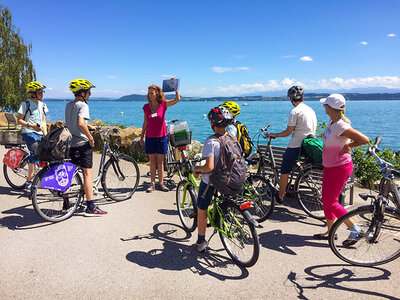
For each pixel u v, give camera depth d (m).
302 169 4.52
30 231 3.85
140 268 3.05
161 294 2.63
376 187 5.89
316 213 4.55
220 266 3.13
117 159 5.04
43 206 4.68
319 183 4.39
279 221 4.35
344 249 3.43
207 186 3.15
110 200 5.18
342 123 3.17
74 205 4.43
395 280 2.86
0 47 18.47
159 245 3.57
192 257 3.31
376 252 3.32
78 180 4.45
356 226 3.24
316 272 3.01
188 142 5.64
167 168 6.38
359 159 6.13
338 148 3.25
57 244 3.52
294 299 2.58
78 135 4.29
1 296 2.55
